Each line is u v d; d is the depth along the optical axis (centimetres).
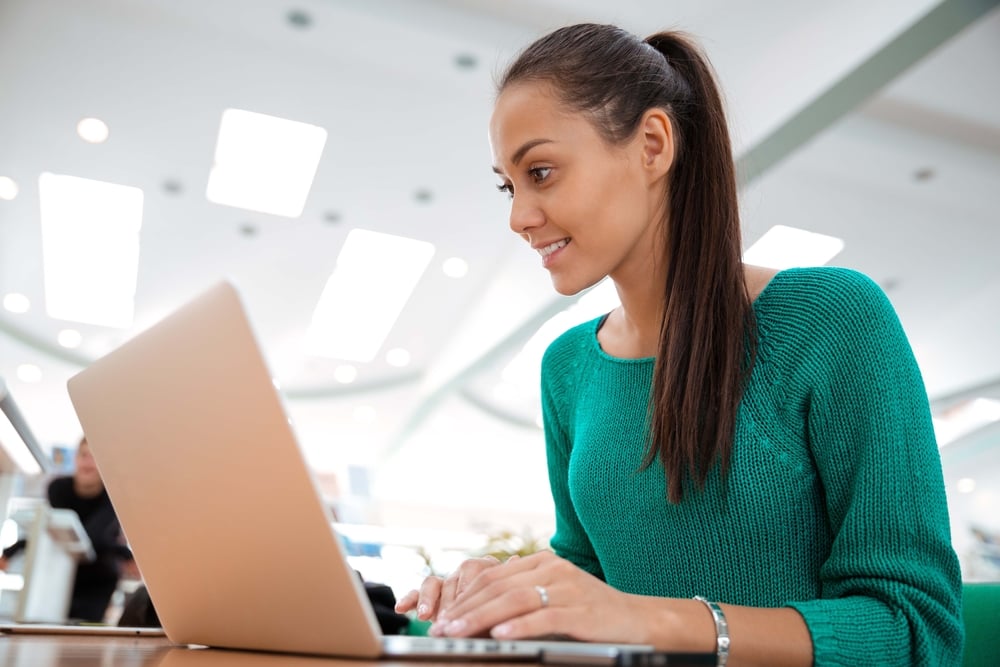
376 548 1112
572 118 99
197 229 837
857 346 93
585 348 123
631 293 110
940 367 1059
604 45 104
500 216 816
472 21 574
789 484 95
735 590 98
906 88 627
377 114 683
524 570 72
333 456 1307
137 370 73
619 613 68
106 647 81
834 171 734
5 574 285
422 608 90
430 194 786
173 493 71
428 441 1292
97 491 408
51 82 657
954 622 80
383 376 1124
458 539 1335
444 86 644
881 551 83
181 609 78
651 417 103
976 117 666
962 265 909
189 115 692
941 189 766
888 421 89
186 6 580
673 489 97
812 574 96
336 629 62
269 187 789
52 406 1106
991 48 573
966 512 1297
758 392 98
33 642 86
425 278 928
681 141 105
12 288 933
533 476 1388
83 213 827
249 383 63
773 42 516
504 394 1174
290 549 63
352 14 570
